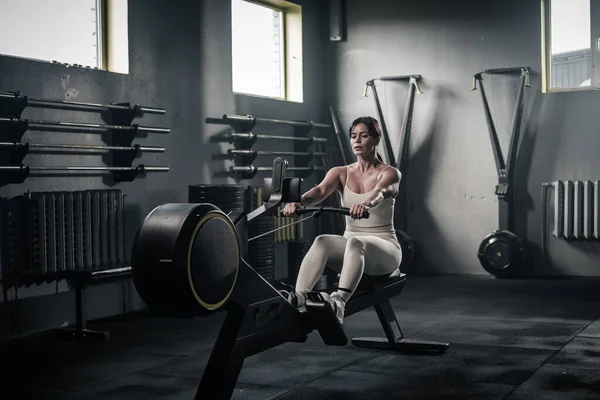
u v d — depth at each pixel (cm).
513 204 717
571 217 690
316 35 775
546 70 708
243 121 645
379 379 338
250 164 659
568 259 701
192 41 604
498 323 473
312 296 308
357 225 367
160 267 237
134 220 546
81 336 449
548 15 707
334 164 771
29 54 491
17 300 462
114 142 531
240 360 267
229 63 645
